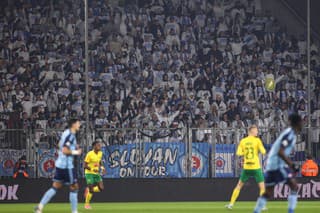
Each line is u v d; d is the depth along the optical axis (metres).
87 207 62.34
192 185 72.19
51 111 92.38
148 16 107.44
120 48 102.88
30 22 103.94
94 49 102.19
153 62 101.88
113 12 106.94
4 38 101.25
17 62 98.69
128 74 99.06
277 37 107.81
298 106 95.44
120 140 71.94
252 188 72.38
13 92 93.00
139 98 94.75
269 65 103.44
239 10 110.44
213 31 107.31
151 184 71.88
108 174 71.75
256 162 57.31
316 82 102.50
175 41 105.12
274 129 72.62
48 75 97.44
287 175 41.28
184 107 92.94
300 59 105.19
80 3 106.94
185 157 72.31
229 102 95.31
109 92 95.81
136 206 65.62
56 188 48.66
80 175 71.06
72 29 104.44
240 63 102.56
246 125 90.69
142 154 72.12
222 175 72.69
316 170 72.38
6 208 64.06
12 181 70.69
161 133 73.12
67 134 47.47
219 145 72.62
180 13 108.31
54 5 106.19
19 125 88.69
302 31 109.00
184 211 58.75
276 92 97.44
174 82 98.31
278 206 63.75
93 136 71.38
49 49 101.31
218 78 99.38
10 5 105.12
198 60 103.25
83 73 98.19
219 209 60.75
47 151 71.06
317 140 74.44
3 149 70.31
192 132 72.56
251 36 107.56
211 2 110.62
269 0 111.69
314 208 62.34
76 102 94.12
